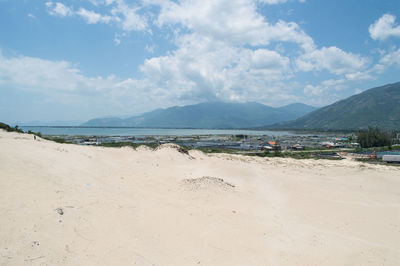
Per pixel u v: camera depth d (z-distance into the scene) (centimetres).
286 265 976
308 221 1482
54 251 787
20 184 1211
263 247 1099
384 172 3161
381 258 1078
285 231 1291
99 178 1786
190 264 907
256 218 1428
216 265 925
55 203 1105
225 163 3192
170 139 18325
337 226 1438
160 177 2162
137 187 1784
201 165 3028
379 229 1425
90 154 2645
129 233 1031
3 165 1415
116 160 2627
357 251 1130
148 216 1246
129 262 839
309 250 1110
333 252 1108
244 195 1858
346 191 2259
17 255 717
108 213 1159
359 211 1717
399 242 1265
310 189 2253
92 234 949
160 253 943
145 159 2880
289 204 1783
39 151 2114
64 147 2845
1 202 972
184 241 1067
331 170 3247
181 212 1383
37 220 920
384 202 1970
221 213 1441
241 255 1014
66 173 1656
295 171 3061
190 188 1850
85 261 785
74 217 1030
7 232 798
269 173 2808
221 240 1119
